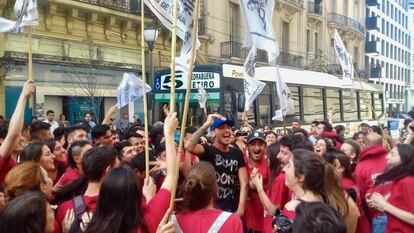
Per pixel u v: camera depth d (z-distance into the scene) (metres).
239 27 27.61
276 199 4.64
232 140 6.32
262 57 26.39
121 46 21.33
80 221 3.33
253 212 5.49
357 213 3.79
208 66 13.56
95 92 19.39
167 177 3.47
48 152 4.65
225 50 25.91
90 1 19.06
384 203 4.38
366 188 5.16
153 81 13.60
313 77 18.83
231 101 13.72
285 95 11.64
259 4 5.39
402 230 4.29
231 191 5.31
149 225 3.19
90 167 3.68
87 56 19.52
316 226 2.45
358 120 22.03
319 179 3.60
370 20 51.84
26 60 16.86
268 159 5.23
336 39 11.79
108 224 2.90
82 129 6.86
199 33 23.62
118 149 5.74
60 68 18.34
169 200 3.36
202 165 3.44
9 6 16.09
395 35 66.56
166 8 5.81
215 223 3.25
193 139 5.04
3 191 3.73
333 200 3.60
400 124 24.17
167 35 22.95
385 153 5.21
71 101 18.86
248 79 9.87
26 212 2.66
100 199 2.98
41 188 3.55
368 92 23.56
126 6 20.89
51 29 18.09
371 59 52.56
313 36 37.03
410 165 4.31
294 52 33.84
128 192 2.95
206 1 24.67
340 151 5.89
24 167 3.55
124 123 16.75
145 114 3.98
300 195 3.67
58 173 5.61
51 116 13.56
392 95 65.25
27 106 17.02
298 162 3.65
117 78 20.94
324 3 38.06
